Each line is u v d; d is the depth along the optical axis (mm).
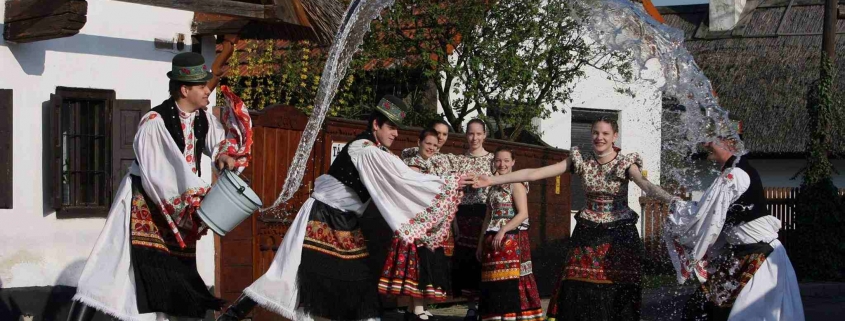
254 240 8281
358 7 6859
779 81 23125
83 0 6996
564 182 12242
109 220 5703
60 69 7605
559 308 7148
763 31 24422
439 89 12719
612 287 6973
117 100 7871
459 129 12828
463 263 8555
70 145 7852
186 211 5578
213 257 8164
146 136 5590
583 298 6996
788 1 24891
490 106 12883
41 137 7488
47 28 7004
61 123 7637
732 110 22969
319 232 6250
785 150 21984
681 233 6973
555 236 12023
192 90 5730
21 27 7152
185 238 5734
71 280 7664
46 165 7520
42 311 7426
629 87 15047
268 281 6172
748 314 6867
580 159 7152
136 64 8133
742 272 6957
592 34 8922
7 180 7215
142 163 5566
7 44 7262
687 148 11086
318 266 6184
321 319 6508
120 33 8008
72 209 7676
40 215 7484
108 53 7926
